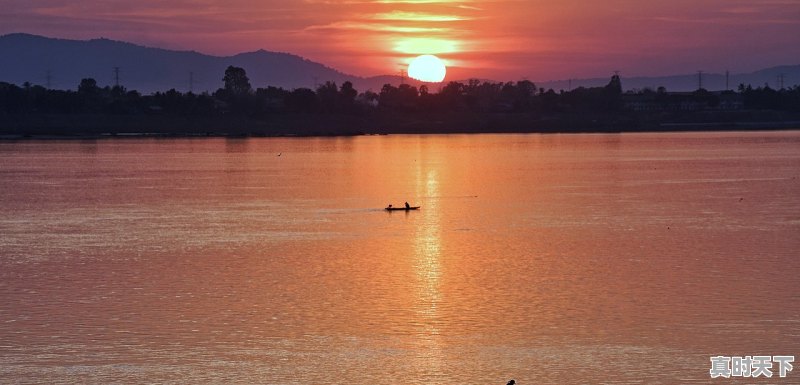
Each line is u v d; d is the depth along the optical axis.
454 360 76.31
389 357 77.06
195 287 101.69
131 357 77.25
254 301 94.69
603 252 122.75
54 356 77.44
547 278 105.38
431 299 95.19
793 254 119.94
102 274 109.31
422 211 171.75
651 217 159.88
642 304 92.81
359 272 109.50
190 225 151.38
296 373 73.62
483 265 113.62
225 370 74.25
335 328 84.94
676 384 71.44
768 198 192.25
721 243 129.50
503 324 86.06
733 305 92.25
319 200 192.50
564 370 74.12
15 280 106.06
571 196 199.50
